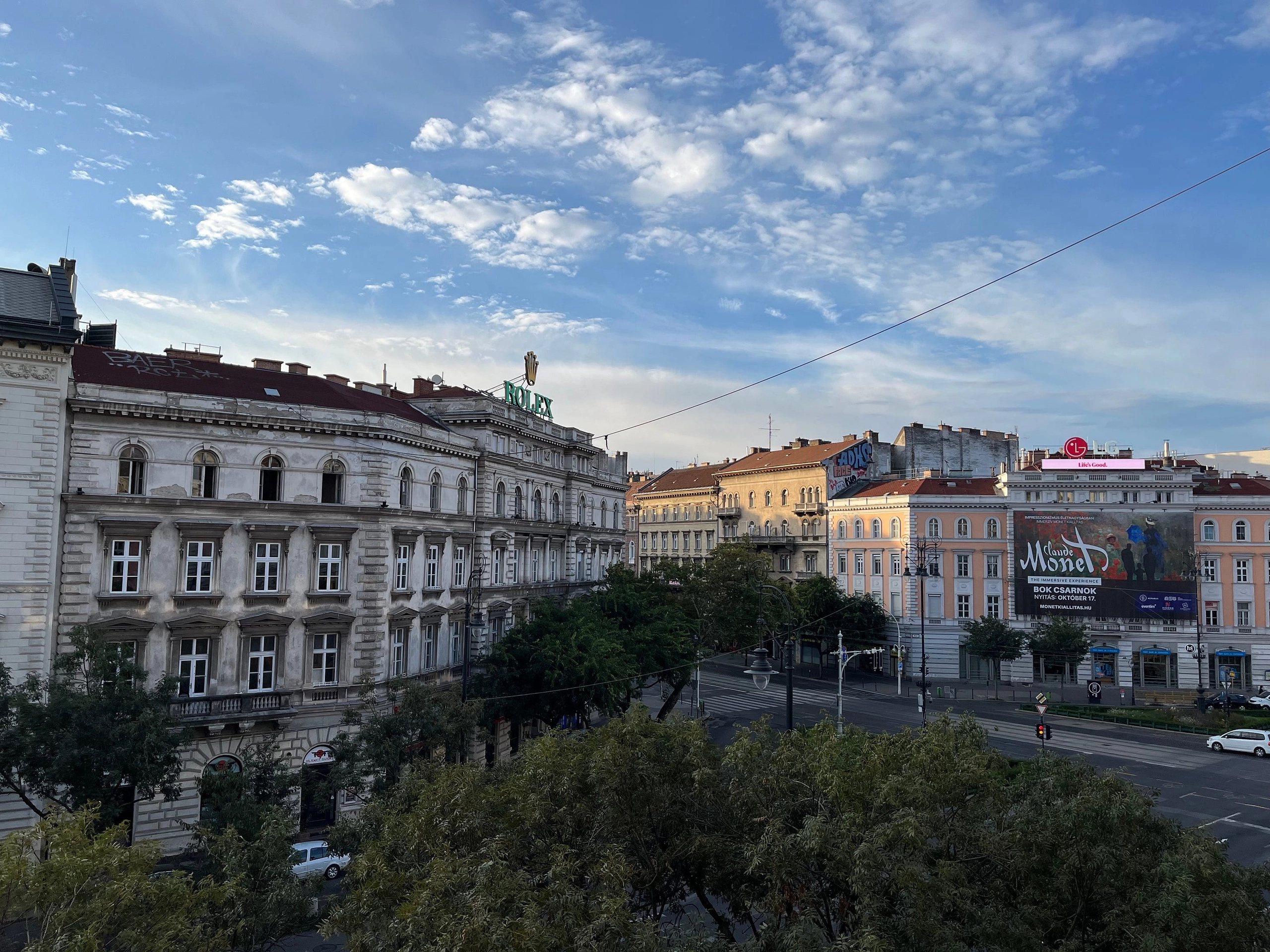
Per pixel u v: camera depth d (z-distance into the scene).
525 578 55.88
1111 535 78.94
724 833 17.92
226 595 36.53
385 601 40.31
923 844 14.58
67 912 14.86
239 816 26.91
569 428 64.50
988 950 13.63
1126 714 62.97
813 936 13.89
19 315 33.44
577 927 13.84
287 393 41.59
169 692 30.25
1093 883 15.41
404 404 51.81
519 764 22.55
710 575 62.19
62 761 25.53
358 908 17.14
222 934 16.70
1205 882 14.14
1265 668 76.62
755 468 107.00
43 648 32.78
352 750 31.17
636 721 19.27
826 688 78.62
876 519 88.31
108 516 34.34
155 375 38.84
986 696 73.69
